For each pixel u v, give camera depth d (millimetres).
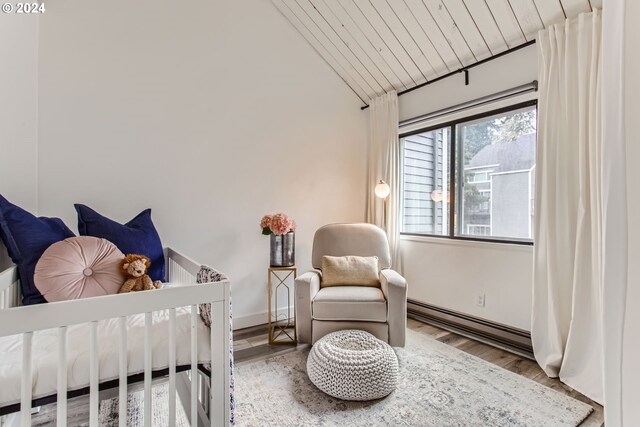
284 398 1762
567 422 1570
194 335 1199
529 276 2332
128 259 1436
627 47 723
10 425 1407
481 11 2270
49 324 968
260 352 2352
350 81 3377
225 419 1254
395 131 3229
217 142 2658
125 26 2264
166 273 2373
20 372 999
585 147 1887
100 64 2176
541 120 2127
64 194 2066
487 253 2594
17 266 1483
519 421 1574
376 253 2785
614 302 776
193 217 2559
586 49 1896
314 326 2268
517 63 2367
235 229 2758
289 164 3045
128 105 2279
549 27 2082
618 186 770
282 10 2934
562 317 2002
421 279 3129
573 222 1972
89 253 1352
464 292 2758
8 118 1732
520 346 2359
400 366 2100
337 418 1595
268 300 2768
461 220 2891
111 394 1725
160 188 2414
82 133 2121
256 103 2850
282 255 2578
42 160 1992
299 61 3090
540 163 2131
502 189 2586
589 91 1864
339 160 3369
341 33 2928
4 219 1484
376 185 3330
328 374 1749
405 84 3170
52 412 1630
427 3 2396
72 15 2084
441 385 1881
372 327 2217
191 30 2529
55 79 2029
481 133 2730
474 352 2322
